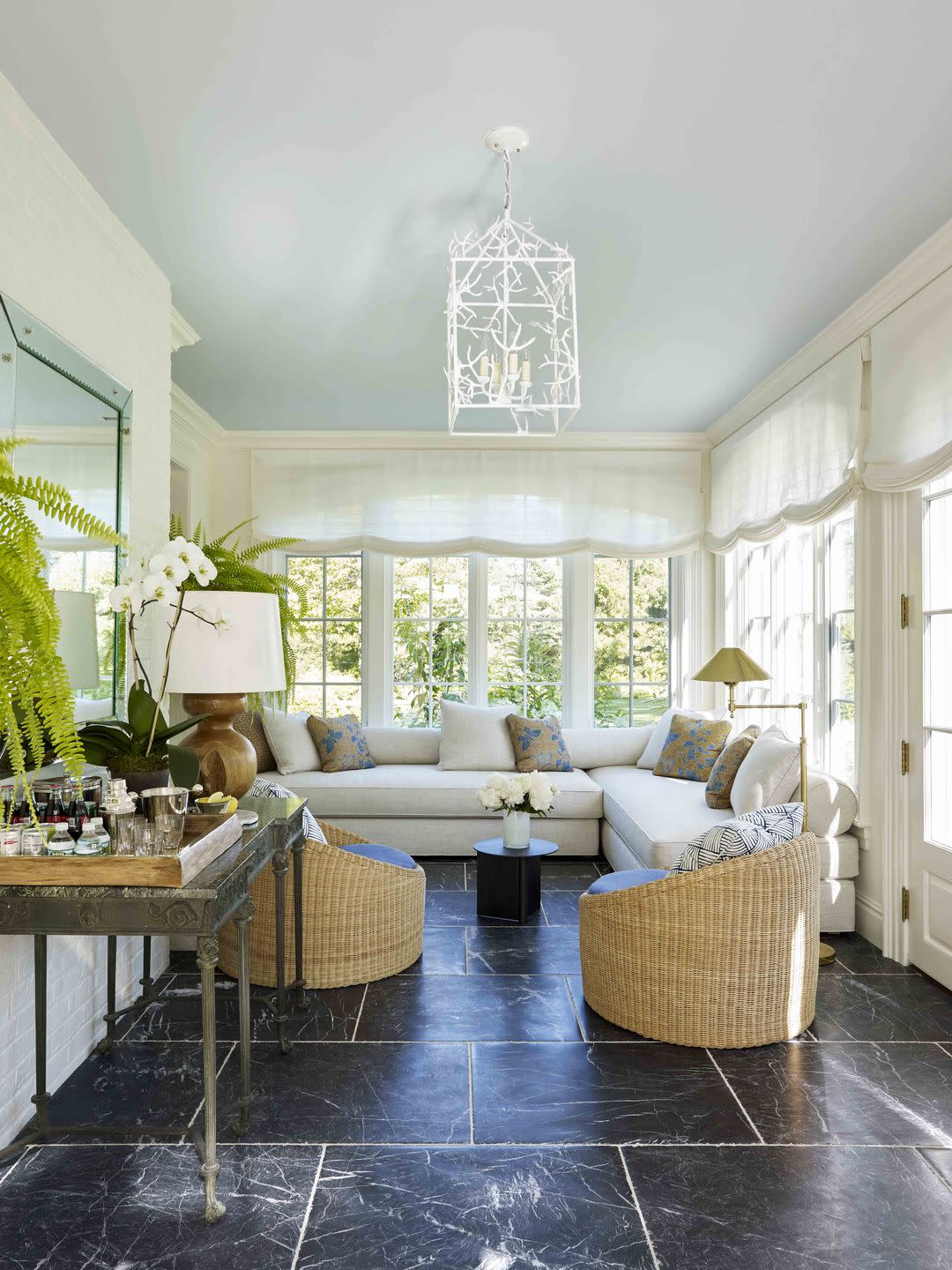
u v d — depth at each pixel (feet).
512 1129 7.69
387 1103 8.11
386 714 20.67
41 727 6.63
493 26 6.89
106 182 9.21
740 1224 6.43
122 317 10.24
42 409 8.15
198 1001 10.41
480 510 20.15
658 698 20.99
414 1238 6.27
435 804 17.38
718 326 13.38
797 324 13.28
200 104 7.89
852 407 12.79
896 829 12.04
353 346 14.20
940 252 10.54
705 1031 9.27
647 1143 7.48
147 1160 7.24
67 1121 7.77
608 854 16.97
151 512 11.18
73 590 8.73
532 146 8.57
